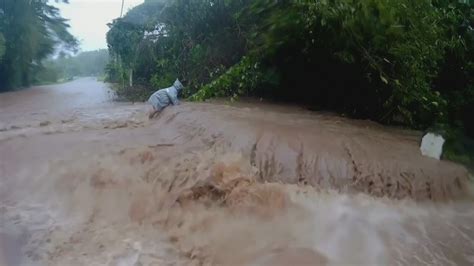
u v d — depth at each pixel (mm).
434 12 7555
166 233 4594
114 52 22703
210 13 14180
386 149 5961
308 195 5059
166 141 7625
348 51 7898
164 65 16156
